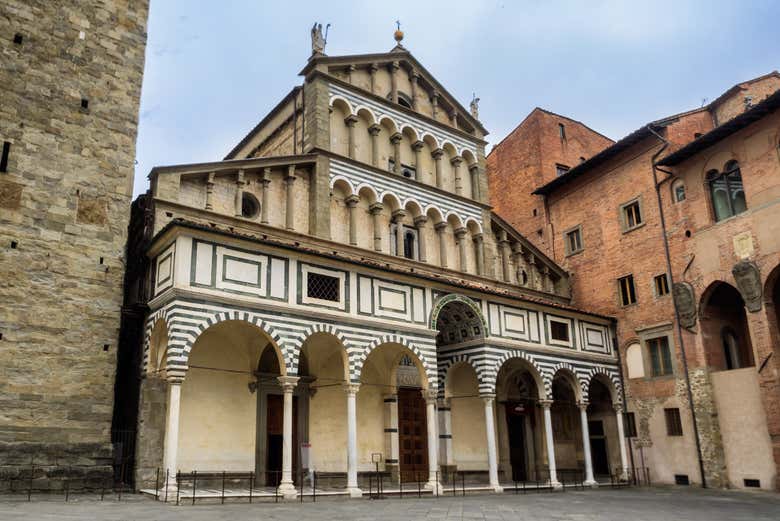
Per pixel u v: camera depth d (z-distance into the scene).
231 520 16.48
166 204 26.77
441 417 34.03
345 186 33.12
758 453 30.83
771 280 30.67
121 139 27.27
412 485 30.28
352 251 31.88
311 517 17.66
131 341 27.14
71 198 25.52
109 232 26.08
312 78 33.56
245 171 30.03
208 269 23.61
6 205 24.09
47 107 25.81
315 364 30.44
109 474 23.62
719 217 33.84
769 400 30.12
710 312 34.53
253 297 24.42
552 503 24.00
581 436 40.22
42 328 23.81
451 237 37.69
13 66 25.41
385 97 36.84
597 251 41.38
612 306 39.75
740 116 31.25
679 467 34.38
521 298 34.31
